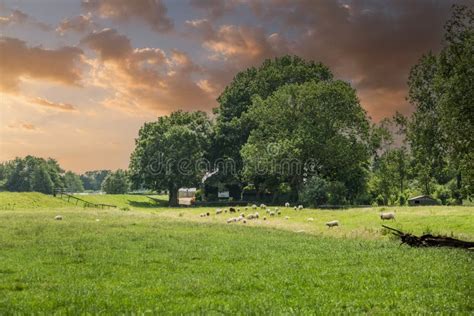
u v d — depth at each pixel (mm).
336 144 94062
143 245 27375
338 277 16969
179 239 31531
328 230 41594
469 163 59469
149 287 14961
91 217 59094
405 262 20625
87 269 18500
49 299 13234
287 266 19438
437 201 103938
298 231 40719
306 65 122312
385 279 16328
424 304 12930
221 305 12508
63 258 21672
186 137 127375
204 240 30844
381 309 12359
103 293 14000
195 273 17891
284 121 100938
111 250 24844
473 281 16156
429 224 41688
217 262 20875
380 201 112812
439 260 21312
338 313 11867
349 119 97438
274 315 11523
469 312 12133
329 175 102750
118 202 126938
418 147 82312
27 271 17859
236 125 124188
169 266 19531
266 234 36750
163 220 55281
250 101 127000
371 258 22047
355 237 34781
